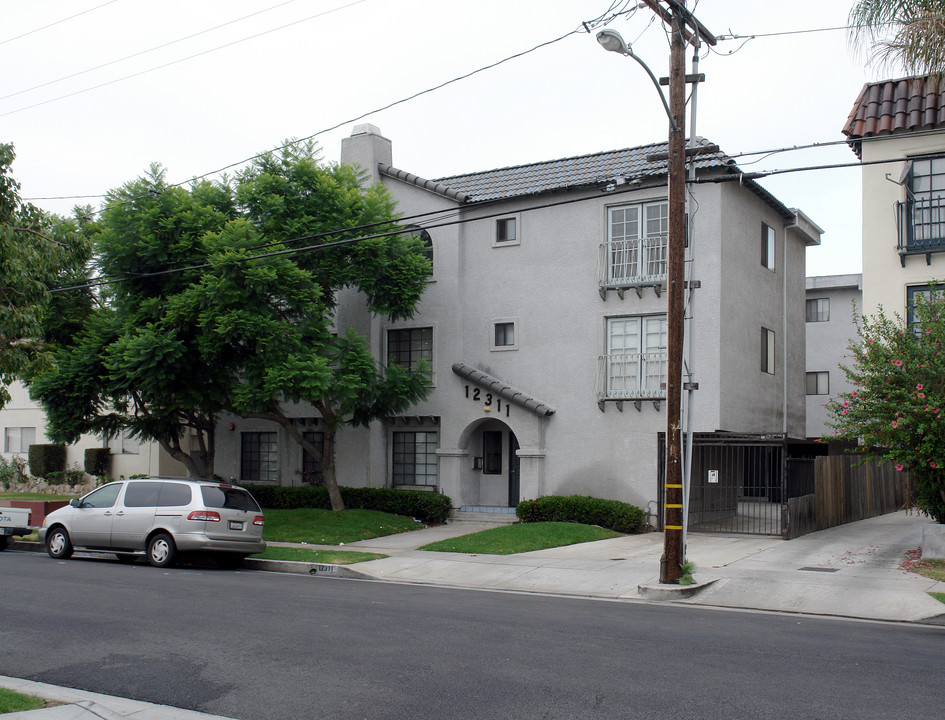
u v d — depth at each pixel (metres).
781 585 13.66
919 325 16.38
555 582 14.84
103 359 21.72
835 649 9.34
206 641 9.60
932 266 18.64
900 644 9.72
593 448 22.25
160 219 21.61
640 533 20.89
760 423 23.55
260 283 20.06
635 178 21.55
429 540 20.42
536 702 7.28
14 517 20.41
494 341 23.95
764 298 24.27
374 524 22.06
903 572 14.43
